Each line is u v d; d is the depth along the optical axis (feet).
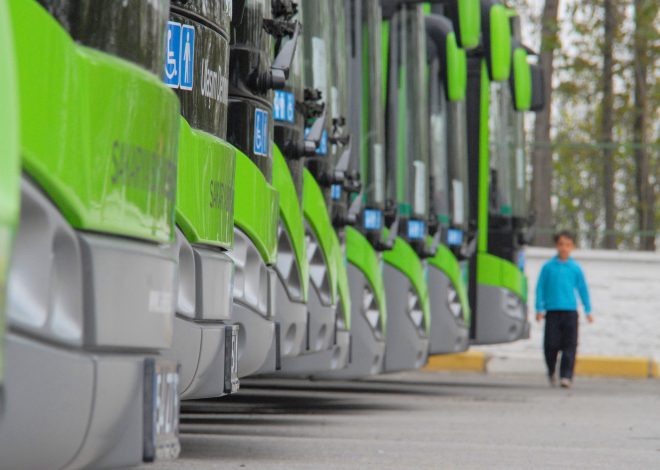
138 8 23.31
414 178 76.84
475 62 100.42
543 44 168.45
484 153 100.63
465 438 56.75
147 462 23.02
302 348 56.13
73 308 20.74
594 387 103.71
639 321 129.08
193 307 33.19
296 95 52.06
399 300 75.56
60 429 20.42
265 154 43.91
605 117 178.81
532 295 129.39
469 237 100.17
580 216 131.64
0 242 16.92
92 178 20.98
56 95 19.95
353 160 66.80
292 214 51.39
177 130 24.85
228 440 52.34
